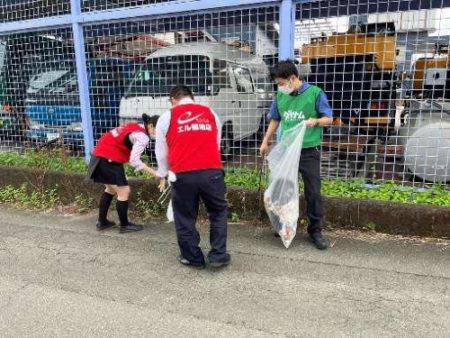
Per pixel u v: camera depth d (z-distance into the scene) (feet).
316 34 16.74
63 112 20.65
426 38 16.88
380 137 16.53
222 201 11.44
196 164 10.96
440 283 10.51
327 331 8.75
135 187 16.40
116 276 11.38
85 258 12.56
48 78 21.08
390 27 16.72
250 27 17.44
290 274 11.23
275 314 9.41
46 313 9.61
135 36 19.62
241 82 17.87
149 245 13.44
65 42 19.43
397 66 17.37
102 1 19.12
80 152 20.30
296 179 12.42
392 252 12.27
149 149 18.04
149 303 9.97
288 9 14.43
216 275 11.30
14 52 21.33
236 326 8.98
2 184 19.01
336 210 13.92
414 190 14.78
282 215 12.62
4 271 11.78
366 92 17.21
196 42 19.67
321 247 12.62
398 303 9.70
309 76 17.26
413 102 17.02
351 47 16.98
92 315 9.50
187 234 11.42
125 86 20.08
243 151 17.54
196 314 9.47
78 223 15.65
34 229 15.10
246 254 12.50
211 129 11.38
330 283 10.69
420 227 13.14
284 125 12.57
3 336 8.78
